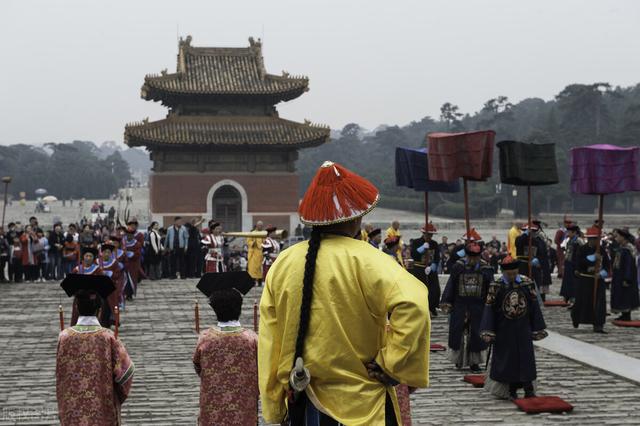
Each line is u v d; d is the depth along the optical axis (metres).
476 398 11.70
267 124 52.47
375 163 183.12
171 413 11.01
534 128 149.38
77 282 8.00
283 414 4.30
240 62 54.09
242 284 9.45
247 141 50.25
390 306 3.98
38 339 16.89
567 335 17.34
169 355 15.05
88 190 189.88
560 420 10.49
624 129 119.75
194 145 50.47
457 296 13.59
